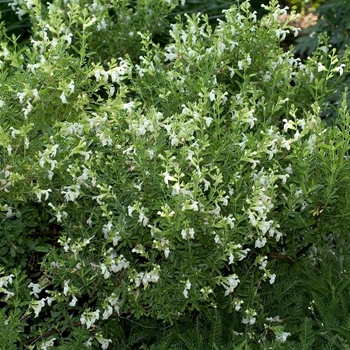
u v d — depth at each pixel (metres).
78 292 3.15
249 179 3.26
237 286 3.44
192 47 3.86
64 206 3.18
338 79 4.07
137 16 4.56
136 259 3.32
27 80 3.23
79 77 3.35
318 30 6.04
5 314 3.31
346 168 3.28
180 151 3.11
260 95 3.61
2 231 3.20
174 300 3.24
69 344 3.15
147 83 3.86
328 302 3.54
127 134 3.36
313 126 3.33
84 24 3.42
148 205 3.23
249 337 3.27
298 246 3.61
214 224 3.05
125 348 3.41
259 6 5.95
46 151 2.99
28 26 5.45
